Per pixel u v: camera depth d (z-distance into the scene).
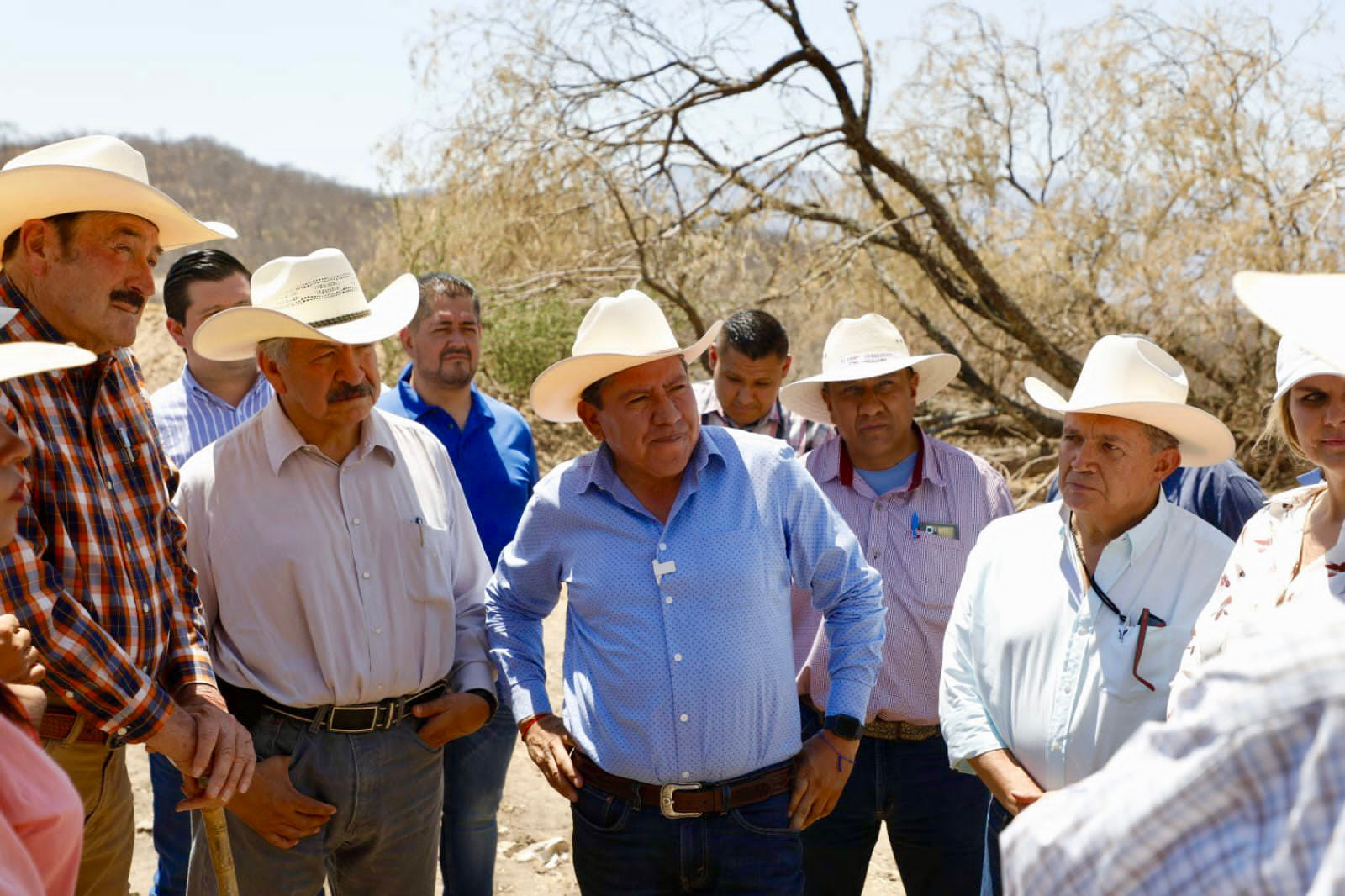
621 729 2.77
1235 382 10.16
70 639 2.42
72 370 2.67
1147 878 1.22
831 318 11.69
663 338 2.84
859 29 9.89
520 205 11.02
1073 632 2.66
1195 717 1.23
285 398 2.99
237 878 2.95
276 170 66.44
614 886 2.83
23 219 2.62
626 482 2.91
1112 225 10.50
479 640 3.23
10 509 2.03
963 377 10.41
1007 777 2.70
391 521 3.03
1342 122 9.30
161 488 2.87
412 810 3.09
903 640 3.34
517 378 11.01
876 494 3.51
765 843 2.76
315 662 2.95
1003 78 11.12
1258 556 2.24
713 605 2.75
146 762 4.93
